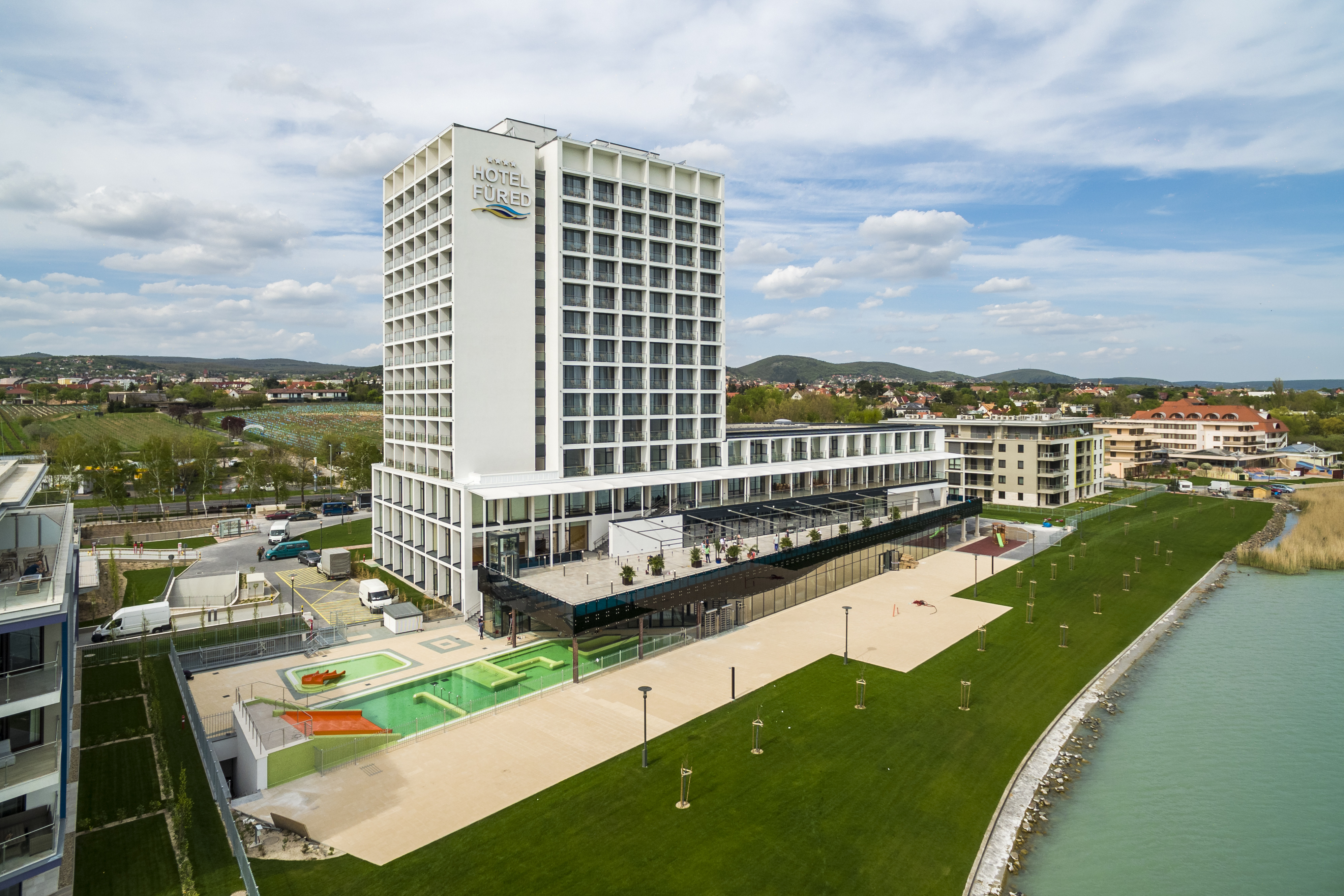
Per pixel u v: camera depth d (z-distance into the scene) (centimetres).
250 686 5188
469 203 7181
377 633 6406
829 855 3359
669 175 8738
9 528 4319
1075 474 14588
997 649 6222
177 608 6838
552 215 7644
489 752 4247
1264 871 3491
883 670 5641
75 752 4078
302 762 3988
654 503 8462
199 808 3559
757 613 7044
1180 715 5166
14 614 2591
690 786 3884
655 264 8500
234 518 11012
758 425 11712
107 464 12888
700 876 3162
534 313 7656
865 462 10588
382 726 4588
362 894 2995
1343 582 8869
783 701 5025
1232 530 11588
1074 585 8400
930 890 3148
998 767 4291
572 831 3466
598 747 4312
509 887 3062
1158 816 3934
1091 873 3438
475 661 5731
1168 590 8288
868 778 4056
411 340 8125
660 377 8756
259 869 3144
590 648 6141
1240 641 6719
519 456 7594
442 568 7319
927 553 9931
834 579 8119
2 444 16538
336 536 10594
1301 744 4753
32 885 2956
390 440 8862
